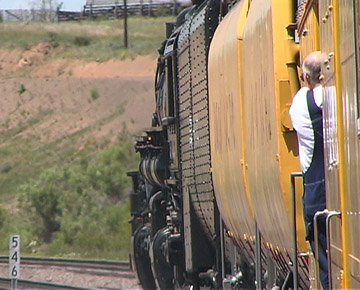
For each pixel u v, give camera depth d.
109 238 168.75
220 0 55.19
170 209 70.50
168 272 71.50
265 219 39.50
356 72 24.12
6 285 105.19
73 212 188.88
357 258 24.30
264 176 38.00
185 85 62.25
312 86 30.20
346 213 25.75
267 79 36.97
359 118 23.88
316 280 30.14
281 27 35.62
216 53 50.16
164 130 72.94
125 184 196.50
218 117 49.75
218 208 53.56
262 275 46.06
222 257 53.84
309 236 30.42
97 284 106.69
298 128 30.34
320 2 29.22
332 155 27.45
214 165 51.62
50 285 99.94
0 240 179.12
